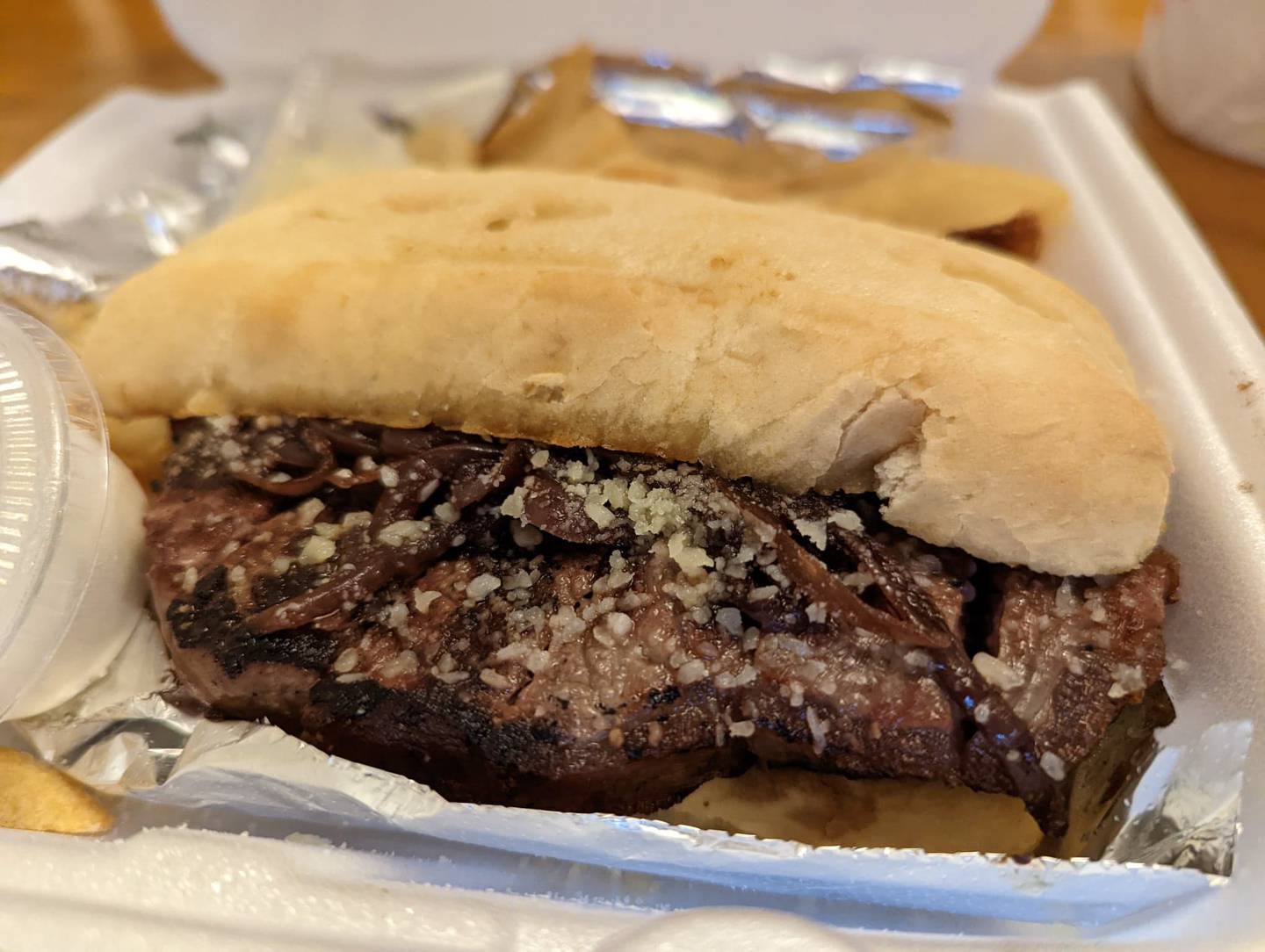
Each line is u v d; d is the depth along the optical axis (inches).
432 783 5.1
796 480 5.3
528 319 5.4
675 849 4.6
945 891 4.6
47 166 8.3
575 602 5.0
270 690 4.9
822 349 5.1
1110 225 7.4
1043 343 5.2
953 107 8.9
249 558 5.2
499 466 5.3
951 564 5.2
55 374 5.5
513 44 9.4
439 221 6.0
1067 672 4.7
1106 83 9.9
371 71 9.5
